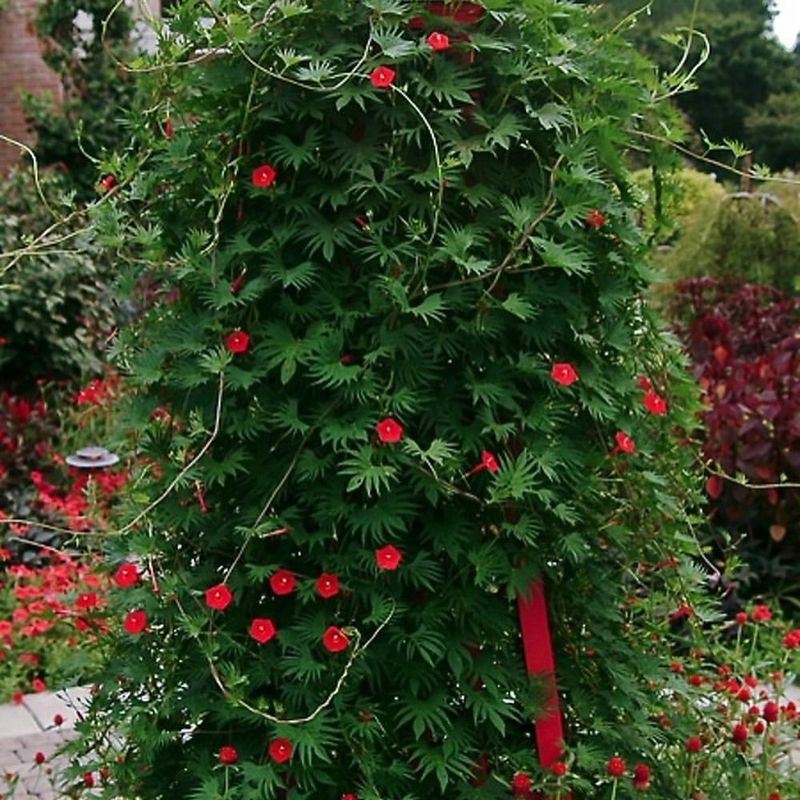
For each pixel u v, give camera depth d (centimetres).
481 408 210
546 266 205
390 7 198
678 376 245
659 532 241
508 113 207
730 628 441
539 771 210
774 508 494
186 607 214
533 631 215
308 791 199
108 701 237
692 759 253
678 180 242
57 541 529
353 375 195
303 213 204
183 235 223
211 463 209
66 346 717
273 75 199
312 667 197
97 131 956
